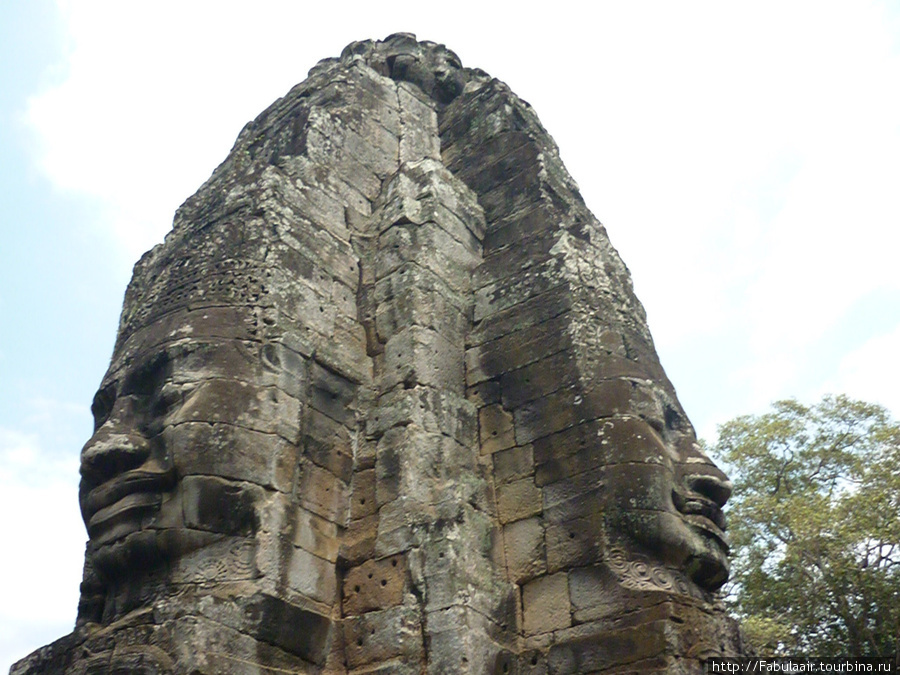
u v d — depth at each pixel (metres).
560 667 7.28
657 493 7.71
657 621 6.98
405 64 14.52
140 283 10.90
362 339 9.62
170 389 7.92
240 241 9.25
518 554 8.10
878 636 15.79
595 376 8.62
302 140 11.06
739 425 20.81
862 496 16.50
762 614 16.77
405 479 8.21
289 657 7.23
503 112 12.68
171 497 7.44
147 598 7.18
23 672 7.48
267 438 7.96
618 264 10.34
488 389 9.29
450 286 10.09
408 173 11.09
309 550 7.83
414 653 7.20
